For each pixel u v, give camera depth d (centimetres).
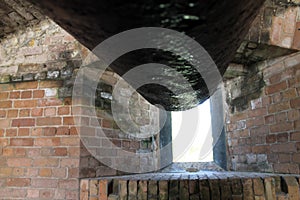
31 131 200
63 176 186
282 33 172
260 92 204
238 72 222
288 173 173
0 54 220
